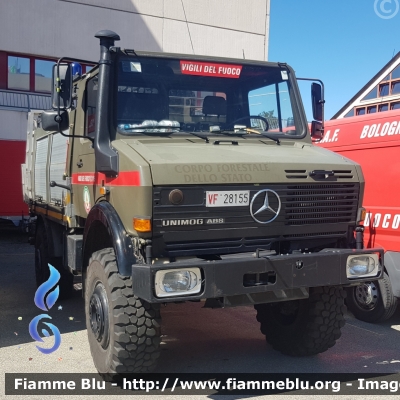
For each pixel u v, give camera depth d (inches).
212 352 207.6
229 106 202.1
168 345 216.1
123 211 162.7
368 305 254.4
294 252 169.2
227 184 159.8
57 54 666.8
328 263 163.6
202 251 159.6
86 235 186.2
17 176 585.0
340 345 219.8
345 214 181.9
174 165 155.0
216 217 159.0
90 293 180.4
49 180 276.1
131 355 160.2
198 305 285.0
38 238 308.8
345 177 180.5
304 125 211.0
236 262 151.0
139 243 155.6
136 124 183.0
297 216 171.9
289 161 172.4
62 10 665.0
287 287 157.6
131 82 185.9
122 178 162.7
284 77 214.5
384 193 247.9
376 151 254.5
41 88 679.1
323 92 217.8
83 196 208.1
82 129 208.7
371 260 171.8
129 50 188.1
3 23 637.3
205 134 190.2
